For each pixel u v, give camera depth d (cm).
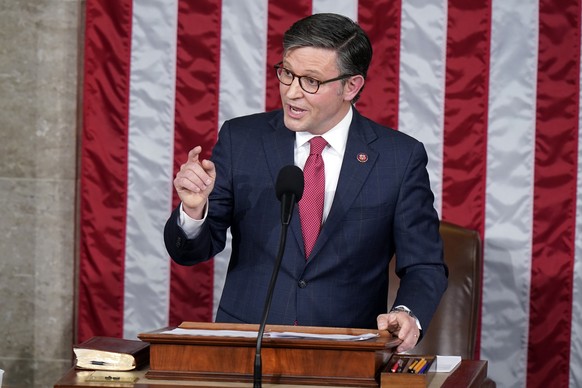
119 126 1448
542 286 1414
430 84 1413
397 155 997
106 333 1471
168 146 1448
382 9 1414
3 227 1514
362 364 766
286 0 1428
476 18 1405
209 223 983
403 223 984
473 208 1416
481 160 1411
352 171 980
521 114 1404
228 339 773
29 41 1487
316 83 913
